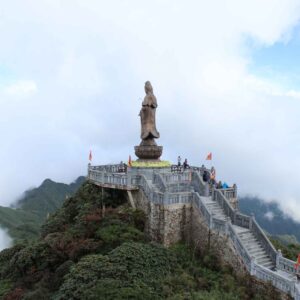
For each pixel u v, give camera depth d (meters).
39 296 24.56
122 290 19.78
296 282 22.02
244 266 24.38
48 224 38.91
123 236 27.19
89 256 23.89
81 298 20.22
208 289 23.39
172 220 28.58
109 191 34.47
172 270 24.12
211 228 27.36
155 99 36.56
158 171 33.47
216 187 34.75
